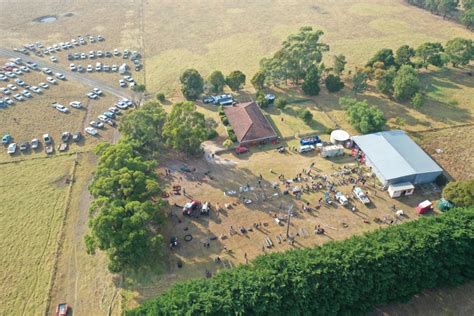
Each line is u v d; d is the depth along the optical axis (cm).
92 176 10669
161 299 6638
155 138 10950
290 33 18762
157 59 16800
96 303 7550
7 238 8838
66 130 12519
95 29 19550
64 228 9100
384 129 12169
